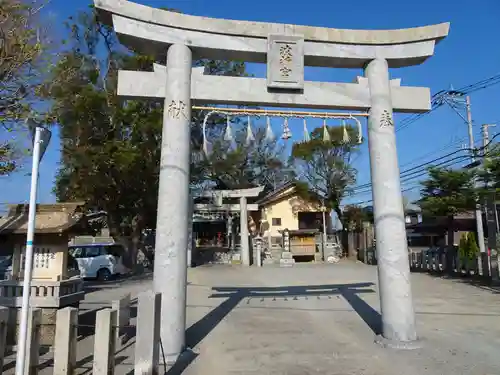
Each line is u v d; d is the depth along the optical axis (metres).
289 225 32.69
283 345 7.04
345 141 8.09
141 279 19.11
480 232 18.91
